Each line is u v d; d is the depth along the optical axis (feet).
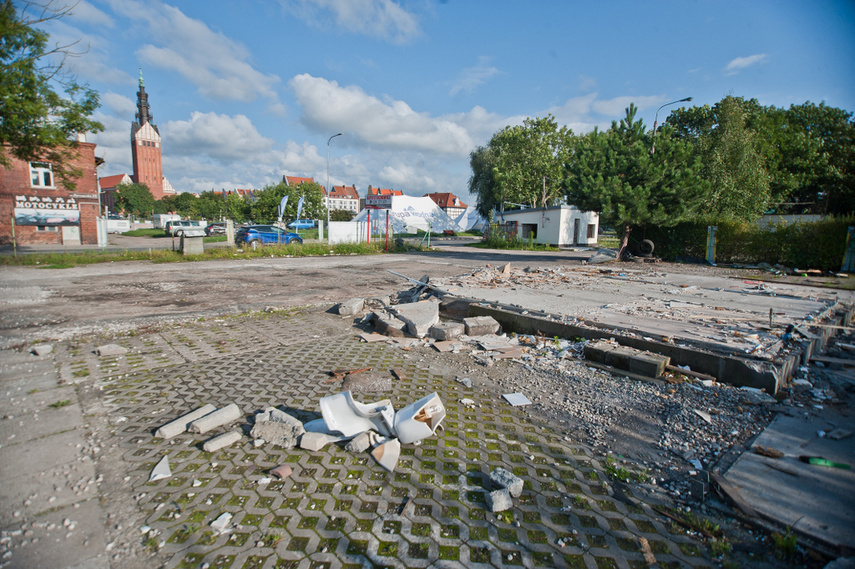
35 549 7.59
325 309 29.53
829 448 10.94
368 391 15.29
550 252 94.58
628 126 61.21
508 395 15.02
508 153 164.96
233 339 21.80
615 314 22.68
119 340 21.17
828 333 20.11
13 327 23.09
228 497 9.24
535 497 9.45
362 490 9.57
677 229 60.95
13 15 44.04
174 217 219.41
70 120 54.34
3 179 87.61
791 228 51.37
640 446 11.60
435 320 23.94
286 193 194.18
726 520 8.68
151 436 11.84
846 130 98.48
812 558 7.54
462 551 7.80
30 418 12.73
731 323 20.53
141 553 7.60
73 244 94.63
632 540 8.20
